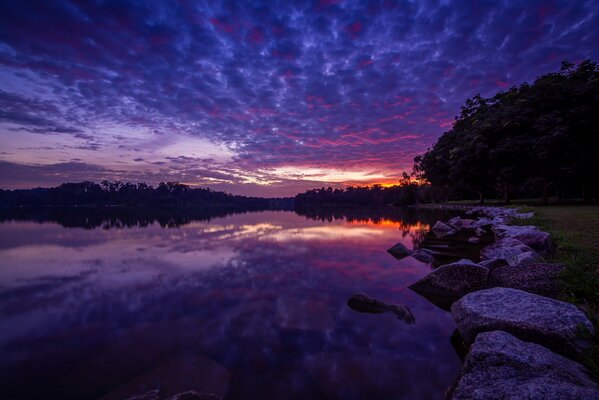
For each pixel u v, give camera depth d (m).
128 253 12.94
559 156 25.67
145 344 4.96
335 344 4.95
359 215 47.75
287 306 6.63
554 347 3.67
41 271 9.77
